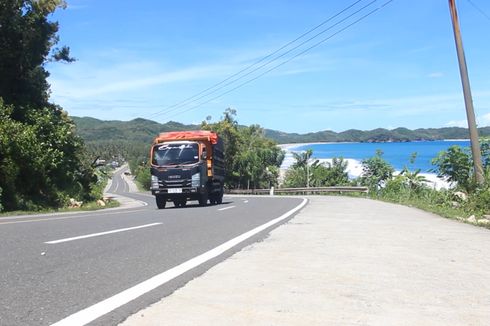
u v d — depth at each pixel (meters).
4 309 4.69
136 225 11.91
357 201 25.27
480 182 18.05
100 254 7.60
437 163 22.56
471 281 5.98
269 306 4.86
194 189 21.31
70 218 14.42
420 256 7.64
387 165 46.22
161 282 5.84
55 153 25.94
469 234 10.37
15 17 27.58
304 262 7.13
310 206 20.42
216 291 5.44
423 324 4.34
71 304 4.88
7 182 21.97
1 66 27.83
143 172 117.06
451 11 18.27
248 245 8.75
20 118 27.14
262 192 56.28
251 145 84.56
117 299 5.07
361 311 4.71
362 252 8.00
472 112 18.06
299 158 66.62
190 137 23.28
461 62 18.14
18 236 9.53
